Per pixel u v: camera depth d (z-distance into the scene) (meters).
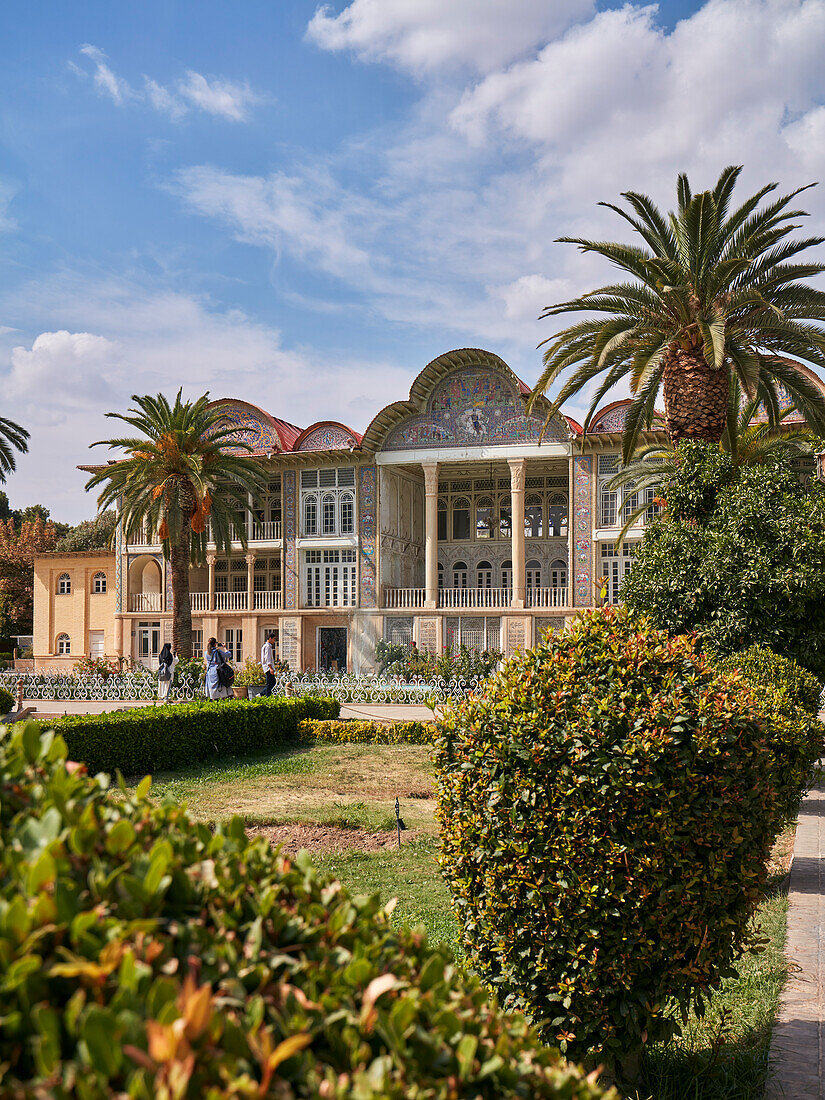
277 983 1.90
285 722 19.88
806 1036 5.22
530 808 4.58
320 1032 1.79
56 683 32.91
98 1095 1.39
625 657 4.92
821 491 15.48
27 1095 1.39
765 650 12.93
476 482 43.19
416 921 7.46
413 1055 1.81
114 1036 1.47
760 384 18.92
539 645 5.20
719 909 4.64
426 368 38.19
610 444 35.94
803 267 17.09
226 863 2.28
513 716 4.74
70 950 1.70
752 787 4.80
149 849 2.18
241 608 41.91
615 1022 4.44
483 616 37.47
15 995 1.57
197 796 13.32
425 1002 1.99
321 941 2.14
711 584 13.64
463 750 4.90
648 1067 4.85
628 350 18.08
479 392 38.25
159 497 30.88
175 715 16.39
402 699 28.06
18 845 1.93
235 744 17.94
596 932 4.37
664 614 14.10
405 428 39.44
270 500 42.94
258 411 41.00
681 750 4.53
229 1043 1.58
